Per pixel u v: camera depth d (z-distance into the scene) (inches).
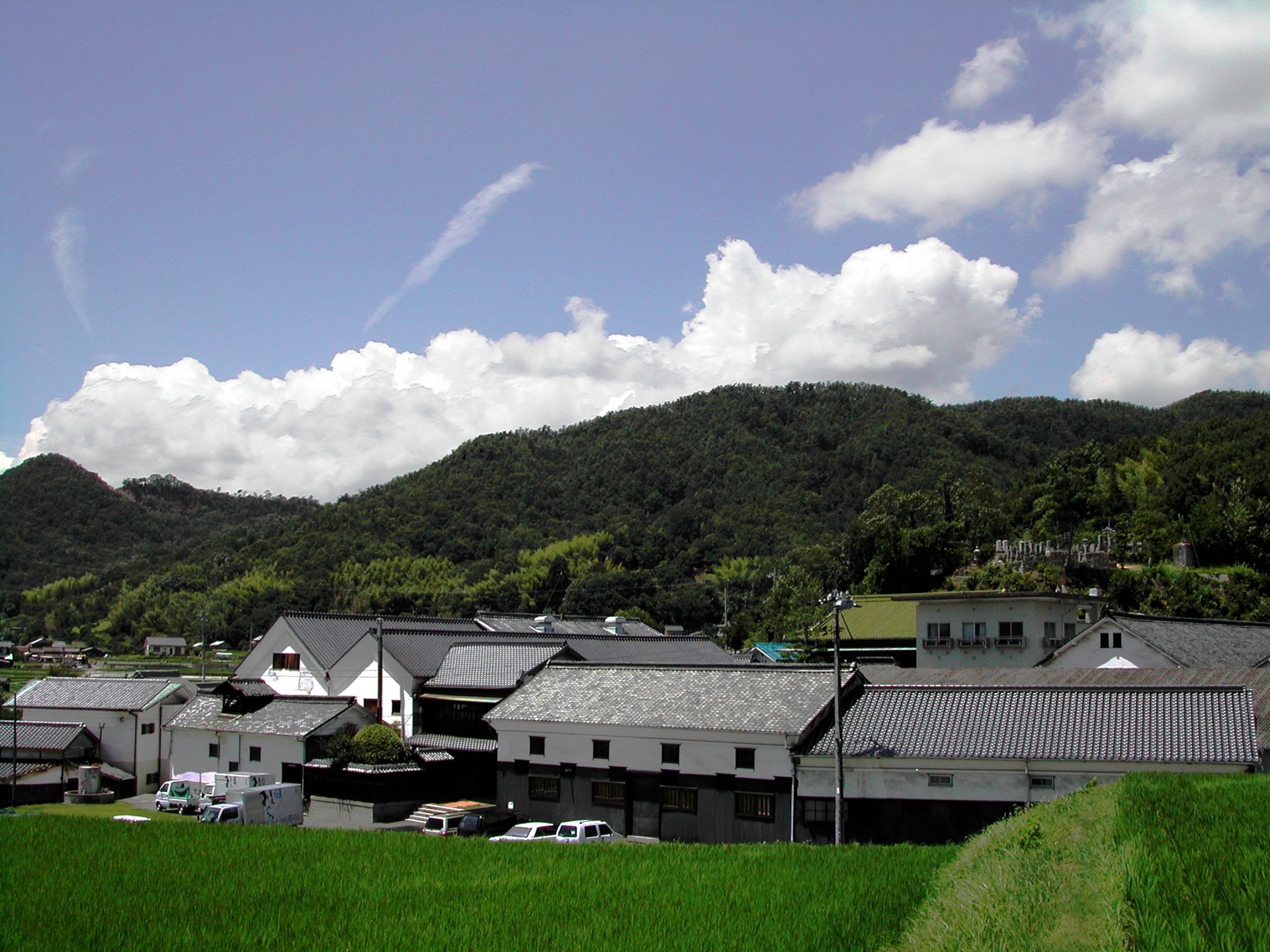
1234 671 1528.1
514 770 1657.2
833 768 1380.4
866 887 786.8
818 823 1381.6
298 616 2217.0
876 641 2583.7
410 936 675.4
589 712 1605.6
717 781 1466.5
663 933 664.4
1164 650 1852.9
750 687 1547.7
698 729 1477.6
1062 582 3088.1
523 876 876.0
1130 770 1236.5
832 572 4136.3
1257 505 3614.7
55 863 952.3
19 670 3981.3
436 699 1971.0
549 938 660.7
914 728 1378.0
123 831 1141.7
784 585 3476.9
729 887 808.9
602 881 849.5
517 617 2714.1
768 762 1429.6
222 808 1553.9
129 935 693.9
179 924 722.8
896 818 1334.9
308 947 655.8
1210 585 3063.5
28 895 815.7
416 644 2113.7
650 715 1544.0
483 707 1927.9
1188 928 435.8
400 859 966.4
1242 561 3555.6
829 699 1462.8
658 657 2256.4
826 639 2674.7
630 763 1542.8
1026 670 1736.0
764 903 743.7
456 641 2146.9
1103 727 1291.8
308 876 887.1
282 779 1898.4
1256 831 648.4
